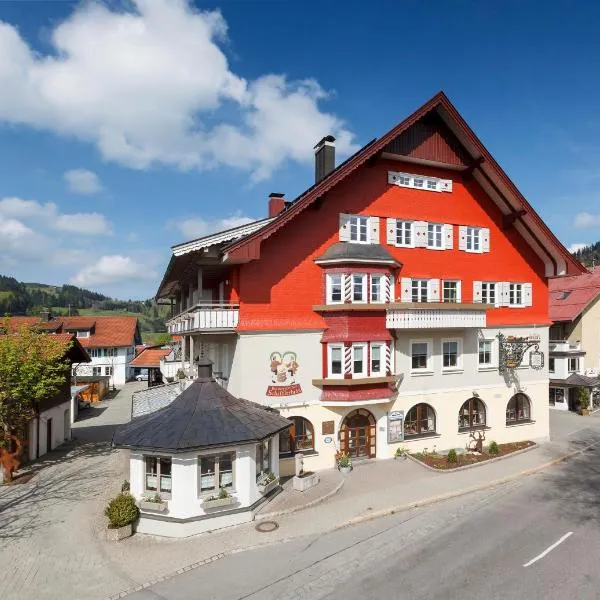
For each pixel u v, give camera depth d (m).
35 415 24.23
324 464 21.31
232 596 11.55
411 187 23.94
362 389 21.25
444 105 22.88
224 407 16.81
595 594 11.54
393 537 14.77
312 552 13.74
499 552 13.73
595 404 40.44
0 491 19.50
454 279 24.72
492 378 25.91
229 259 19.02
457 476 20.52
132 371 73.75
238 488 15.67
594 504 17.55
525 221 26.06
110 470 22.44
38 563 13.19
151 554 13.67
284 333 20.78
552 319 42.06
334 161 24.59
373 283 21.94
